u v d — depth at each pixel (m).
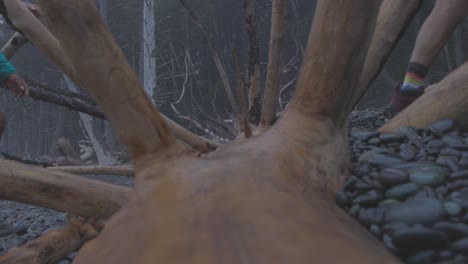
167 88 30.70
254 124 3.20
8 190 1.59
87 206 1.71
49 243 1.58
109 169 4.15
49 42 2.30
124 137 1.33
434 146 1.70
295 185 1.18
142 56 20.45
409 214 1.09
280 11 2.45
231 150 1.33
